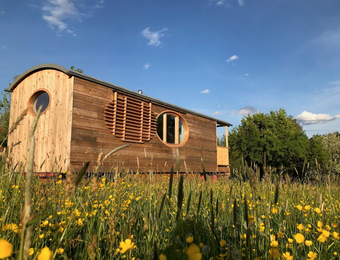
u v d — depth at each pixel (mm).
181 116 11383
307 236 1961
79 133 7297
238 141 24219
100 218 1953
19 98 8773
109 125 8273
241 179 1242
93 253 1008
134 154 8953
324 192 3527
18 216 1603
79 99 7438
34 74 8414
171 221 2150
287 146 21375
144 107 9594
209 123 13203
